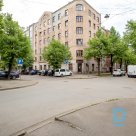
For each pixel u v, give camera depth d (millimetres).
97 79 33156
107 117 7234
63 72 44438
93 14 60688
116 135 5426
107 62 62812
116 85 21719
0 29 20016
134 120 6801
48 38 67375
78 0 55500
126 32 35875
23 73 62969
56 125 6457
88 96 13531
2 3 19250
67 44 57781
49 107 9781
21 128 6504
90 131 5797
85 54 48969
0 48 32406
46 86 20750
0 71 36938
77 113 7863
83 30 55594
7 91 16422
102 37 47062
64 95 13969
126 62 72312
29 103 10844
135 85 21812
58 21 61781
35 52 76188
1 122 7199
